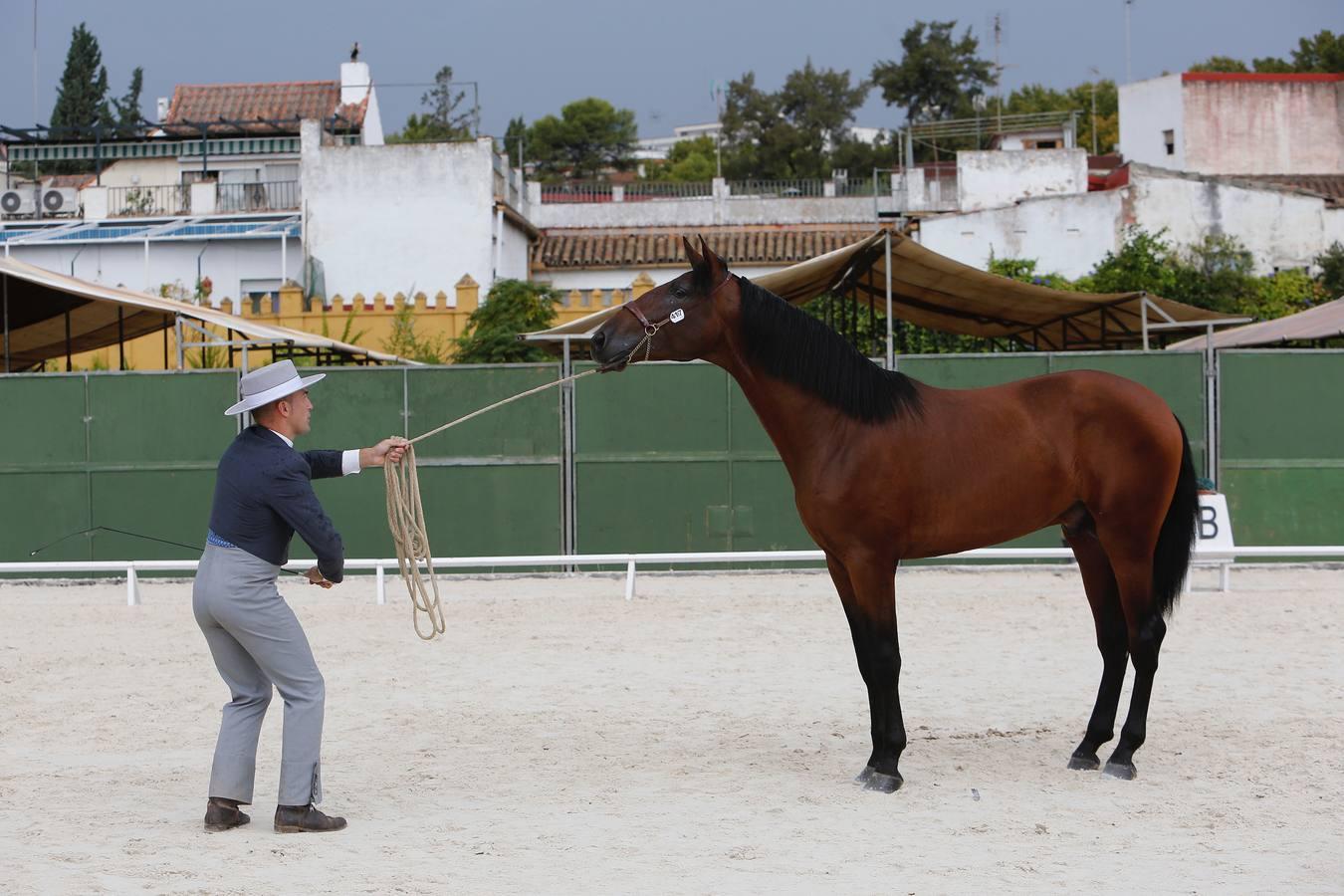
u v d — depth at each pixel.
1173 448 6.76
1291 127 43.16
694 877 5.09
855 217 40.62
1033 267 31.02
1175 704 8.44
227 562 5.78
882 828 5.79
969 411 6.74
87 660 10.69
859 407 6.59
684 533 16.12
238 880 5.10
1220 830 5.72
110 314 21.23
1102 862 5.26
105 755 7.48
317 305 31.48
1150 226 32.53
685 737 7.71
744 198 40.88
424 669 10.11
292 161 42.59
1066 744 7.45
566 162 86.44
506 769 7.00
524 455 16.12
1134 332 20.98
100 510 16.23
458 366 16.05
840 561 6.74
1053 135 49.66
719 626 12.12
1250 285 30.81
